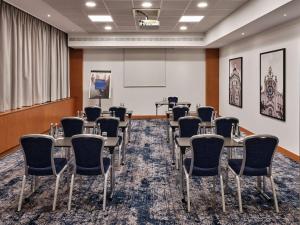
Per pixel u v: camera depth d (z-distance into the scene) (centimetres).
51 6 713
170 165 584
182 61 1277
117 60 1262
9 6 712
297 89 612
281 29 678
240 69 969
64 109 1095
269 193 438
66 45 1156
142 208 390
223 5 712
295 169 555
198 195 433
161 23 947
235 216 368
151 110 1289
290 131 643
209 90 1278
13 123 685
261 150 369
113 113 779
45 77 959
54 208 383
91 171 382
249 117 894
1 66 677
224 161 598
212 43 1077
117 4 698
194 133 568
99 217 364
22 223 350
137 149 715
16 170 552
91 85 1199
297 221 355
